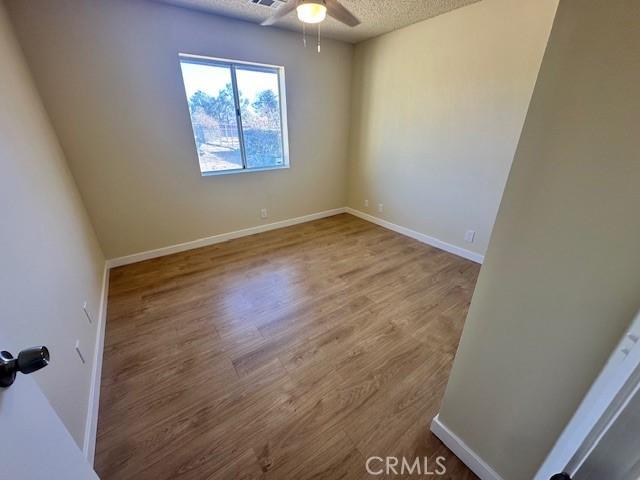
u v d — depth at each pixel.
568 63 0.58
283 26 2.96
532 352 0.83
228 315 2.10
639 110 0.51
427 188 3.27
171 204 2.98
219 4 2.41
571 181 0.64
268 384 1.54
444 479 1.13
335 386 1.53
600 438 0.49
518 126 2.41
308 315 2.11
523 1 2.15
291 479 1.13
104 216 2.65
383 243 3.40
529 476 0.95
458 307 2.21
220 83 3.00
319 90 3.57
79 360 1.36
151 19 2.40
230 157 3.30
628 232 0.58
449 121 2.87
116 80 2.40
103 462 1.19
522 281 0.80
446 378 1.58
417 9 2.52
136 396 1.47
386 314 2.12
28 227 1.20
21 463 0.46
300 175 3.85
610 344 0.65
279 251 3.18
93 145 2.45
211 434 1.29
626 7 0.49
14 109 1.48
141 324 2.00
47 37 2.07
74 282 1.61
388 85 3.35
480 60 2.49
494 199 2.71
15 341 0.85
